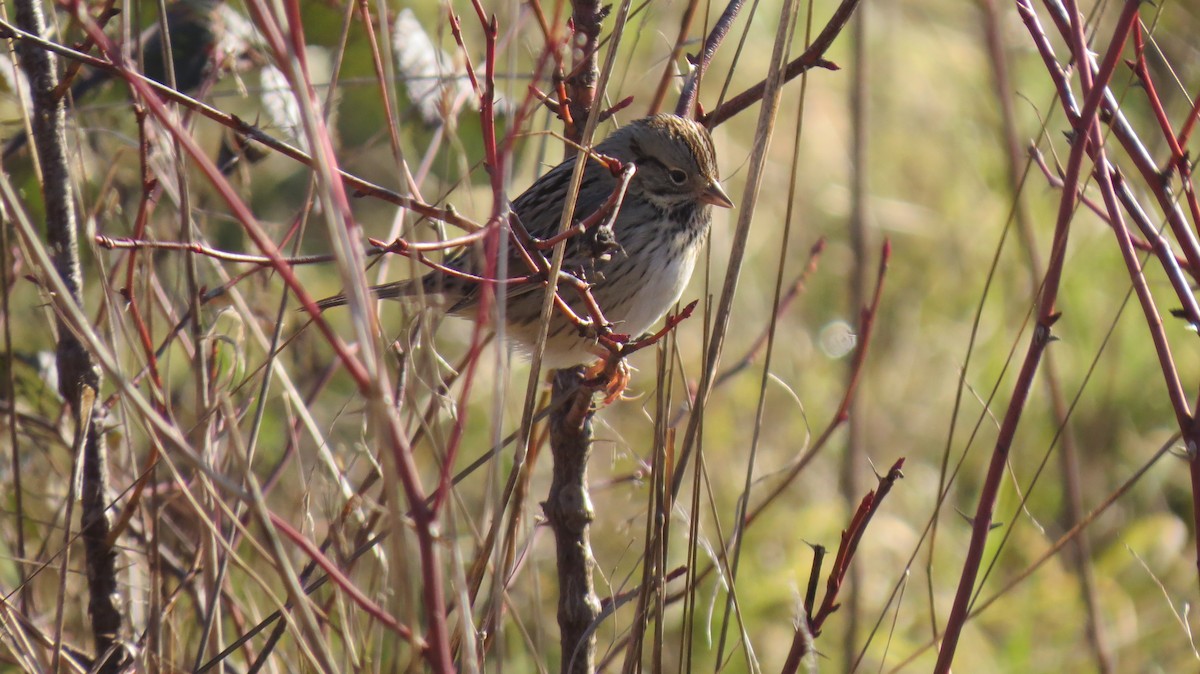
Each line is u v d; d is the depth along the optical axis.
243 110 9.34
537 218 8.84
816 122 16.16
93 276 9.06
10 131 9.08
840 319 14.12
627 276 8.74
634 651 6.21
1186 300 5.89
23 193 8.04
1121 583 11.64
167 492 8.01
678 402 12.32
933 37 17.02
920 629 11.33
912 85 16.61
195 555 7.54
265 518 4.57
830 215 15.17
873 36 16.88
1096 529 12.19
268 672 7.45
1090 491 12.43
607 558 10.89
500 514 5.21
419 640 4.46
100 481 7.15
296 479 9.44
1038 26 6.18
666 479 6.23
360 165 9.11
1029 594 11.48
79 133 7.85
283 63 4.21
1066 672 10.87
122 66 4.77
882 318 14.24
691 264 9.15
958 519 12.38
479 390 11.91
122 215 8.30
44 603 8.70
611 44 5.76
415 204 5.36
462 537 9.68
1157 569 11.73
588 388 6.26
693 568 6.19
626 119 11.85
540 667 6.46
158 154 7.91
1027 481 12.60
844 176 15.67
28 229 4.71
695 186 8.84
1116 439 12.84
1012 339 13.67
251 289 8.91
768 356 6.39
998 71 10.65
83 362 6.99
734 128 15.89
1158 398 13.12
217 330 8.16
